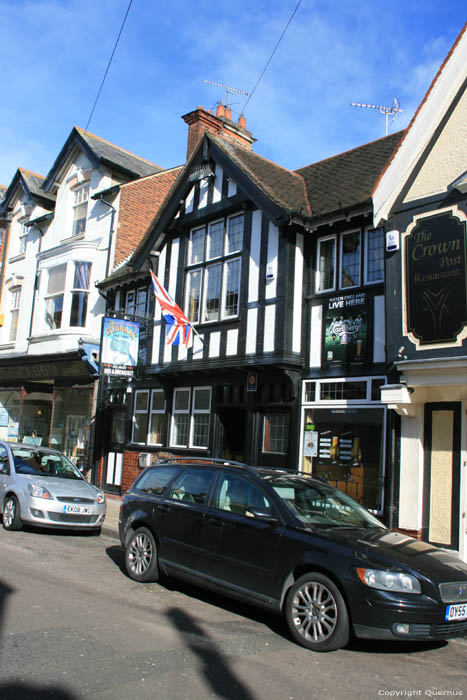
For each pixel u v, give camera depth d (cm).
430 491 869
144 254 1472
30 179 2172
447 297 831
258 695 398
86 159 1906
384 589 479
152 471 772
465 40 873
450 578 505
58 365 1792
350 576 491
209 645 491
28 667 415
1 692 373
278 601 537
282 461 1130
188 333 1266
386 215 924
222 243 1306
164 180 1892
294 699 397
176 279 1416
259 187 1173
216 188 1330
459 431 852
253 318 1177
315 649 496
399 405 866
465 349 802
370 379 998
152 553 691
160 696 385
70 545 911
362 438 989
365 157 1323
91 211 1847
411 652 519
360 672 456
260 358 1131
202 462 724
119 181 1864
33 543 892
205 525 629
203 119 1625
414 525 859
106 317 1389
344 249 1095
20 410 2039
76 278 1794
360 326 1029
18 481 1009
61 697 373
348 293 1062
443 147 874
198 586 644
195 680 416
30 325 2016
